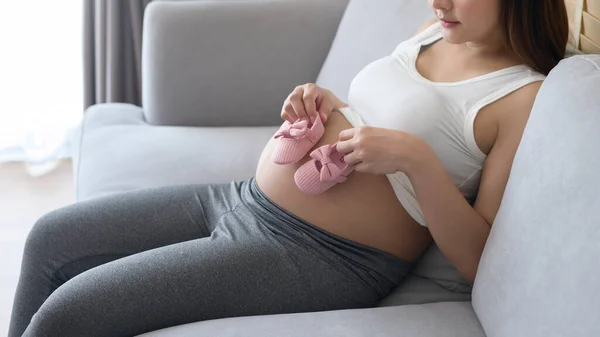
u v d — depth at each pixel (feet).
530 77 4.17
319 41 6.87
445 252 4.29
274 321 4.01
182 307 4.21
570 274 3.14
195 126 7.05
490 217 4.18
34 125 9.48
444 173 4.10
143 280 4.17
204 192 5.12
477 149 4.27
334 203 4.41
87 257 4.86
